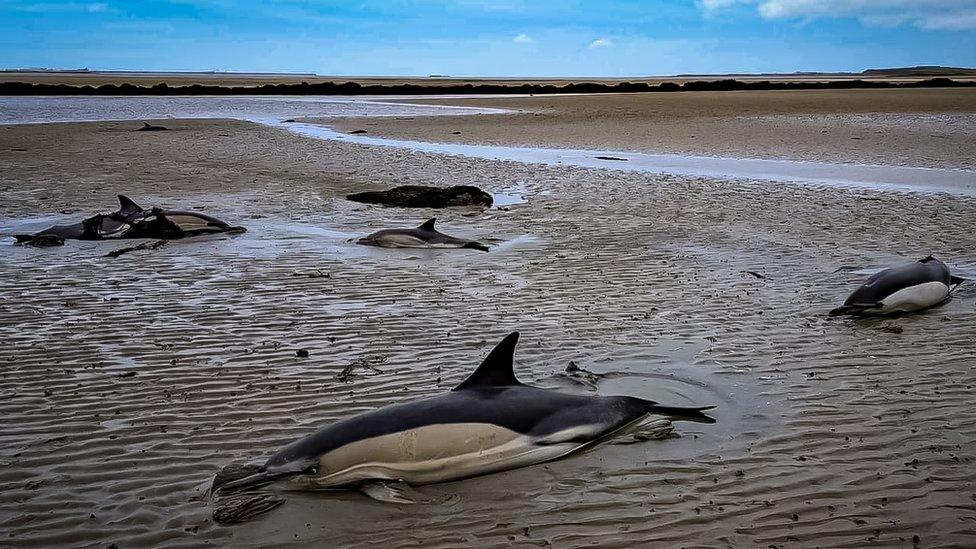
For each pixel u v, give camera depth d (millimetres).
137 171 25250
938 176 24078
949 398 7543
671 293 11359
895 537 5246
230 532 5371
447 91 107500
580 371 8266
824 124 43938
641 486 5953
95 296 11102
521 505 5715
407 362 8594
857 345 9102
